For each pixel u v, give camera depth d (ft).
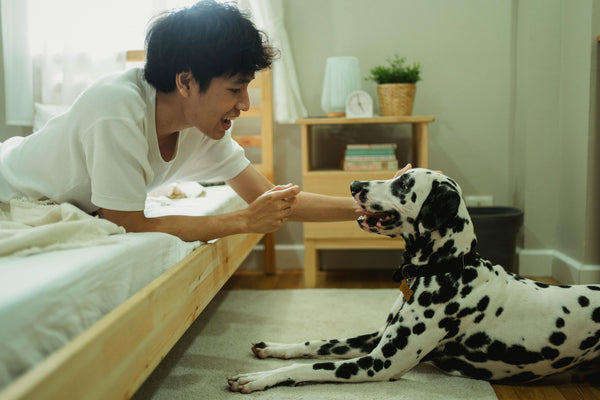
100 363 2.53
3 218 4.06
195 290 4.14
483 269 4.37
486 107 9.14
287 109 8.99
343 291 7.80
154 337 3.25
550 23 8.20
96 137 3.83
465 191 9.32
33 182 4.19
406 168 4.83
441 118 9.20
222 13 3.81
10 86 8.48
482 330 4.30
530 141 8.46
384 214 4.51
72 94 8.57
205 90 3.92
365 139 9.34
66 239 3.46
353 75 8.49
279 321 6.36
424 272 4.33
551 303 4.28
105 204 3.87
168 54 3.83
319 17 9.20
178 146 4.67
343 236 8.04
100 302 3.08
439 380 4.56
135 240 3.65
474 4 8.97
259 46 3.98
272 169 9.20
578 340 4.18
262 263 9.71
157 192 6.52
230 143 5.27
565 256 8.22
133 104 3.96
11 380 2.31
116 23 8.70
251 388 4.29
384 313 6.63
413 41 9.11
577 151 7.72
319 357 5.06
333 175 7.97
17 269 2.86
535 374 4.37
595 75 7.24
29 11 8.61
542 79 8.32
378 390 4.33
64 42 8.50
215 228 4.28
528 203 8.58
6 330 2.29
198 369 4.89
